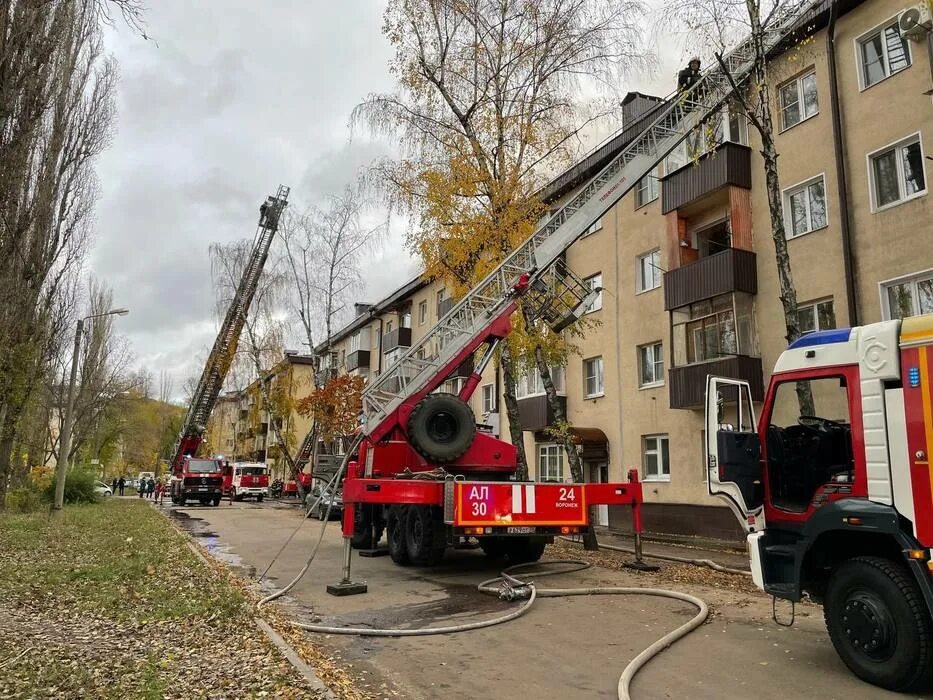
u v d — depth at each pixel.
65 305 23.64
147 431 67.81
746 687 4.99
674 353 17.78
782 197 15.64
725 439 6.37
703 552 13.34
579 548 13.47
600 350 21.08
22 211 17.94
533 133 14.62
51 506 22.89
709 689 4.95
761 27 11.05
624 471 19.61
